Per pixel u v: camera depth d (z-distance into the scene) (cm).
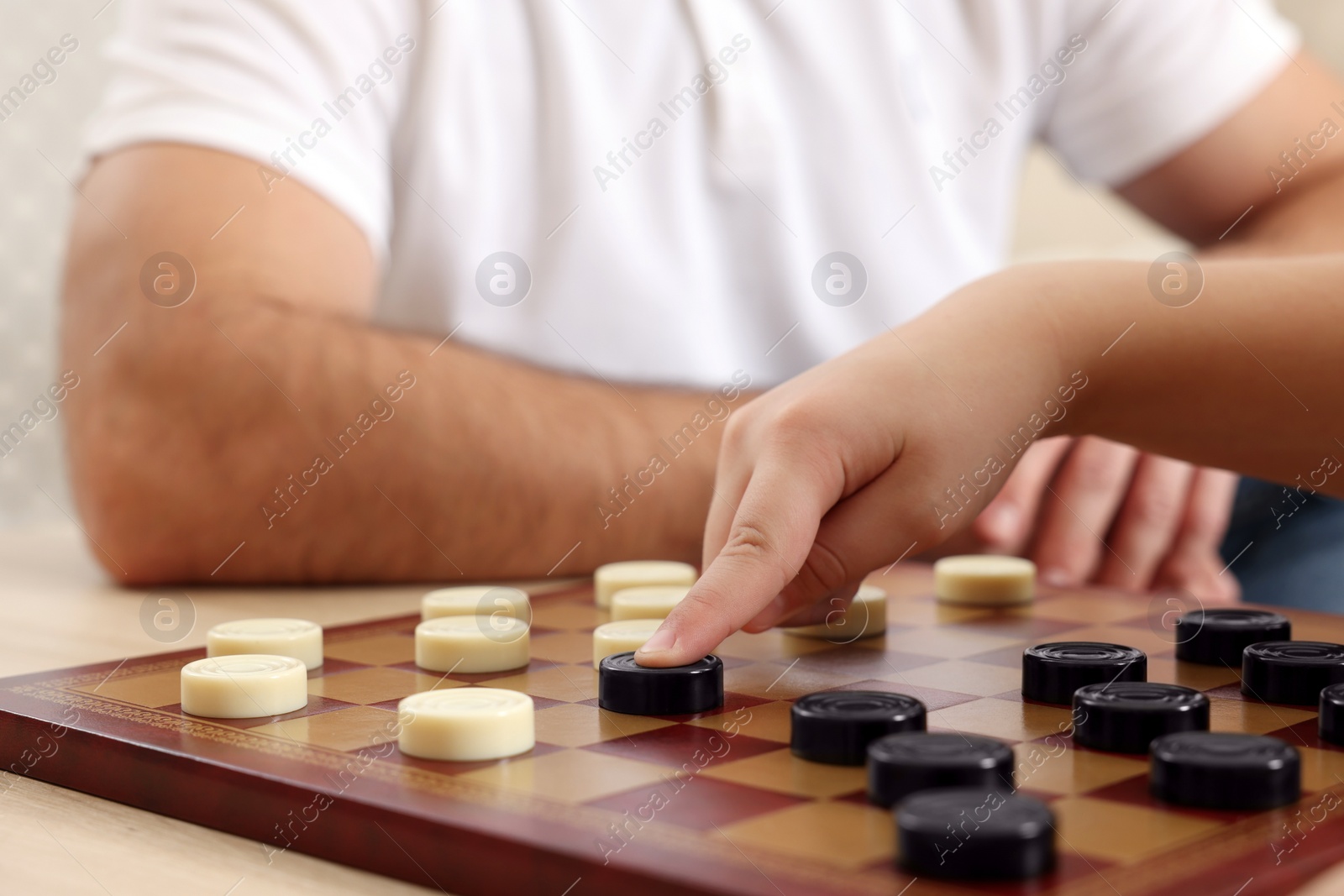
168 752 72
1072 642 80
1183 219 160
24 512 162
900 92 147
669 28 139
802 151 146
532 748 72
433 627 83
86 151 118
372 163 125
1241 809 67
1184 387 81
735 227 143
